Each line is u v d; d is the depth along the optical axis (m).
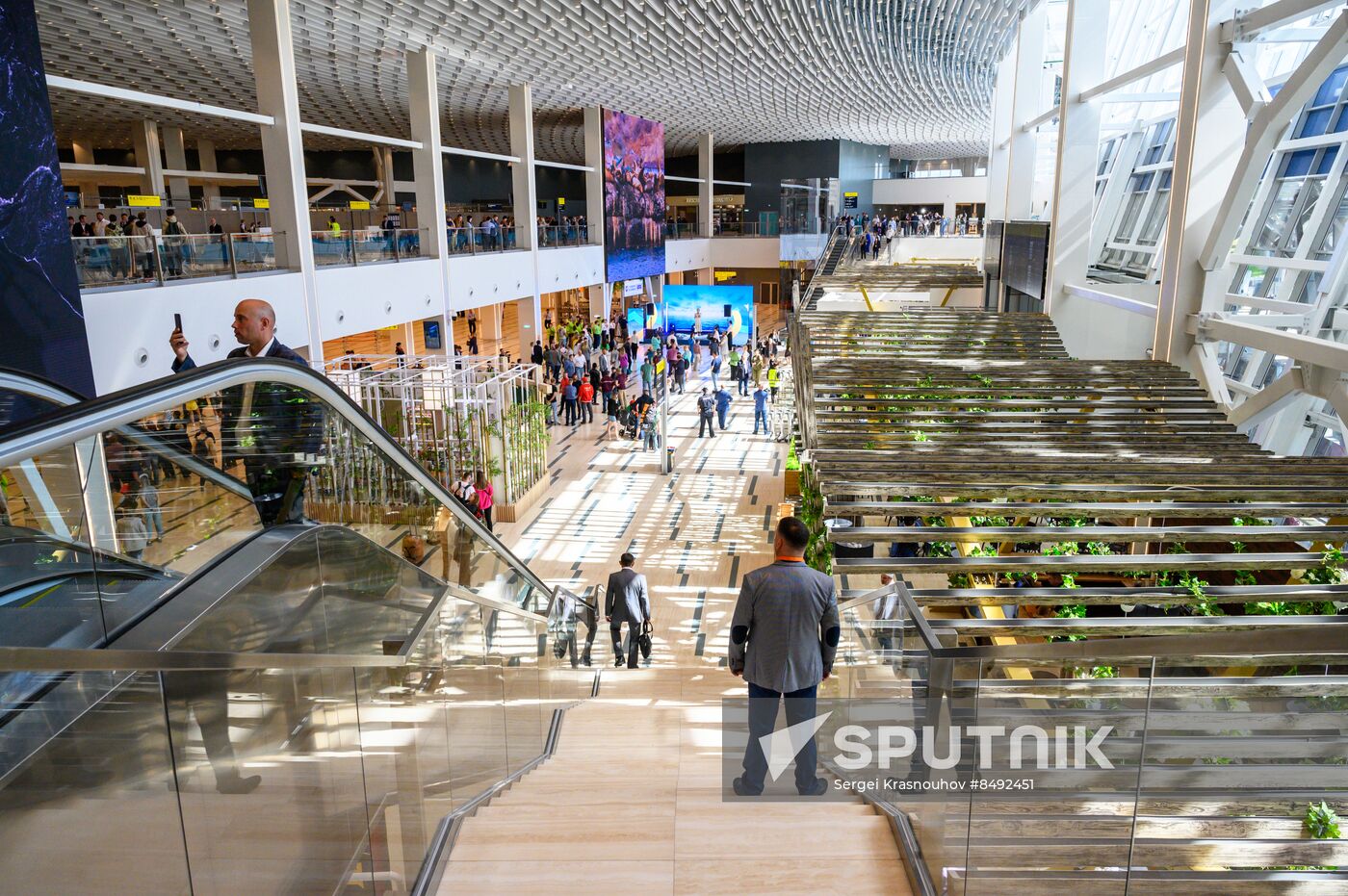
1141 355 11.68
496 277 20.86
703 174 37.16
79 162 33.62
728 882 2.88
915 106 31.84
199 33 16.39
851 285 23.88
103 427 2.07
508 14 16.31
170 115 24.92
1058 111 15.17
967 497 6.05
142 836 1.94
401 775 3.21
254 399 3.47
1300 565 5.29
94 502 2.62
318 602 3.35
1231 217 8.28
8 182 7.48
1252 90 7.89
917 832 2.97
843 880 2.88
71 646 2.44
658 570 12.19
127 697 1.90
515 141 22.81
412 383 13.64
